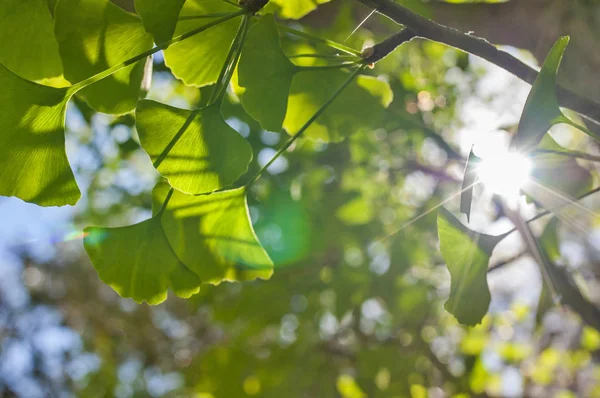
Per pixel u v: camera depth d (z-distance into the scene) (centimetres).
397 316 129
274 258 124
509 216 64
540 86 45
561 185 58
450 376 139
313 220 123
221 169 47
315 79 56
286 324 143
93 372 211
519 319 152
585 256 126
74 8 49
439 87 128
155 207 50
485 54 47
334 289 125
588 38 71
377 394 122
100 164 114
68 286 232
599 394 162
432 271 135
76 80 50
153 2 46
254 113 49
